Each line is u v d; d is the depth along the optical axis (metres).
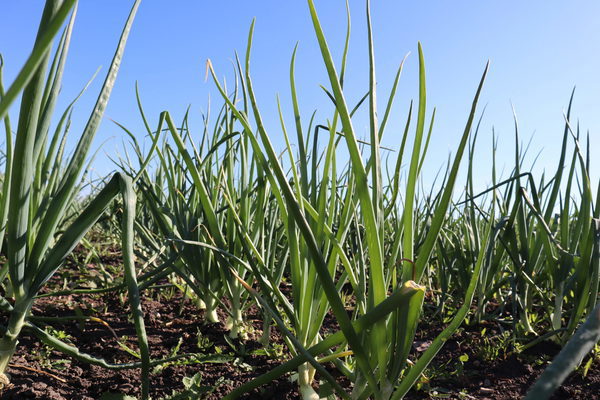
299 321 0.93
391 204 0.83
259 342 1.26
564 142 1.36
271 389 0.97
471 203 1.56
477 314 1.50
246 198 1.28
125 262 0.71
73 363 1.09
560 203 1.38
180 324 1.43
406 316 0.71
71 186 0.81
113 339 1.28
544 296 1.36
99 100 0.81
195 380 0.97
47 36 0.40
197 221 1.37
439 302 1.58
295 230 0.93
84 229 0.83
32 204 0.92
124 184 0.73
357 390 0.81
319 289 0.95
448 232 1.94
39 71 0.68
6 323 1.26
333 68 0.66
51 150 1.01
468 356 1.25
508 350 1.27
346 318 0.67
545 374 0.44
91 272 1.92
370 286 0.77
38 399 0.89
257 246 1.28
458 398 1.01
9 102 0.40
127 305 1.58
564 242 1.33
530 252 1.49
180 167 1.48
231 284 1.29
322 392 0.85
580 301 1.20
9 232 0.78
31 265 0.83
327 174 0.86
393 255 0.82
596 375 1.10
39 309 1.49
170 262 1.22
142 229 1.47
